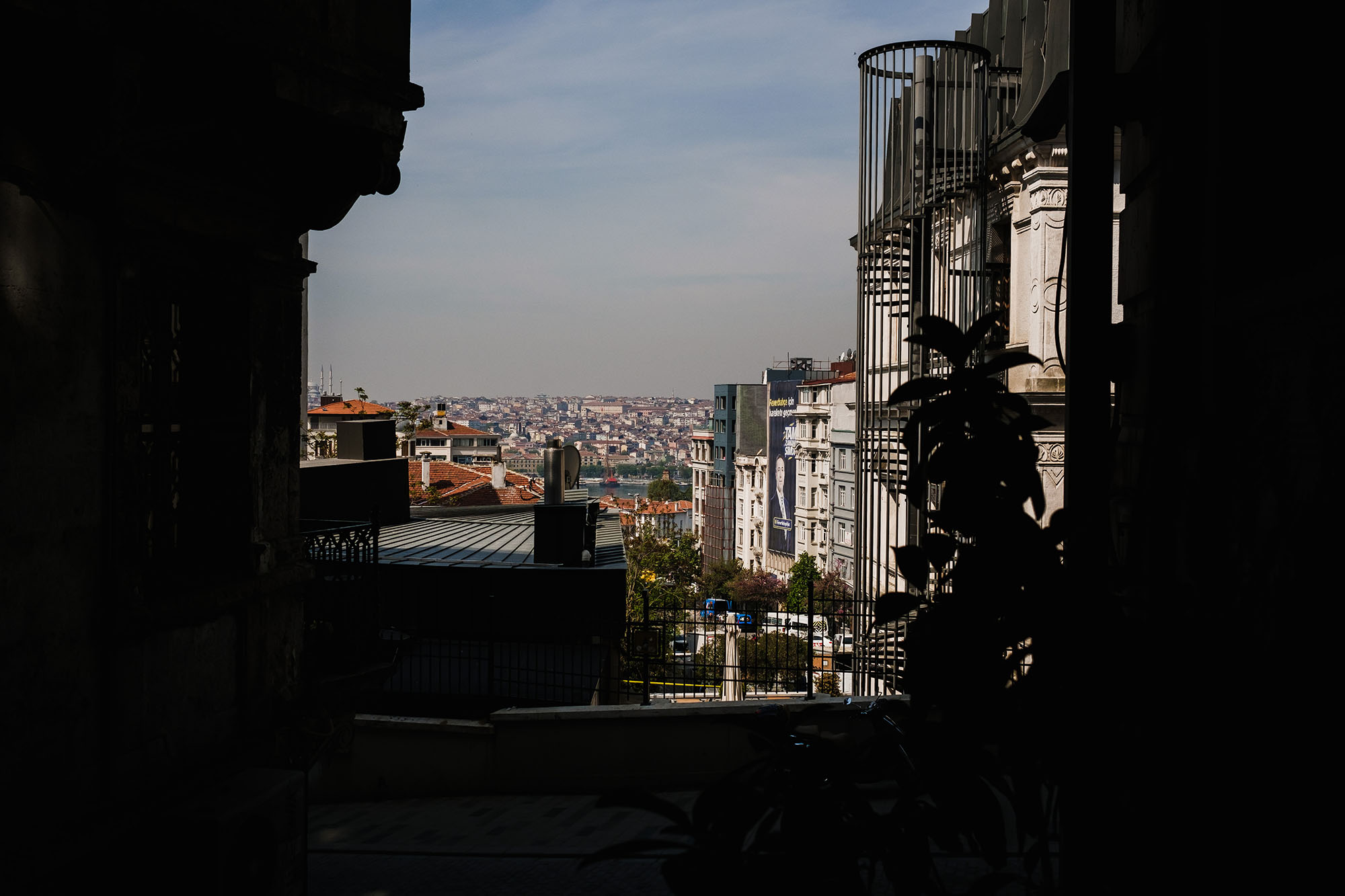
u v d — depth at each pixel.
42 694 4.48
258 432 6.21
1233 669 2.23
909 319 15.86
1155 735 2.66
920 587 2.93
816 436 81.56
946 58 15.51
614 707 10.44
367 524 7.76
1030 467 2.86
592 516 14.64
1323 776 1.80
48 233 4.53
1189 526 2.57
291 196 6.38
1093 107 3.31
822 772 2.67
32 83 4.18
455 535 18.02
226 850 5.05
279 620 6.48
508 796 10.42
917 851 2.66
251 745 5.98
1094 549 2.78
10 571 4.30
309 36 5.42
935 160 15.17
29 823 4.40
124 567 4.97
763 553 98.56
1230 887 2.20
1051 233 13.95
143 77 4.60
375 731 10.62
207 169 5.56
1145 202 3.10
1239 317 2.23
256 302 6.17
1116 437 3.34
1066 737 2.67
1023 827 2.72
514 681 11.80
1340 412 1.79
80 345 4.74
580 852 8.16
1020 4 15.72
